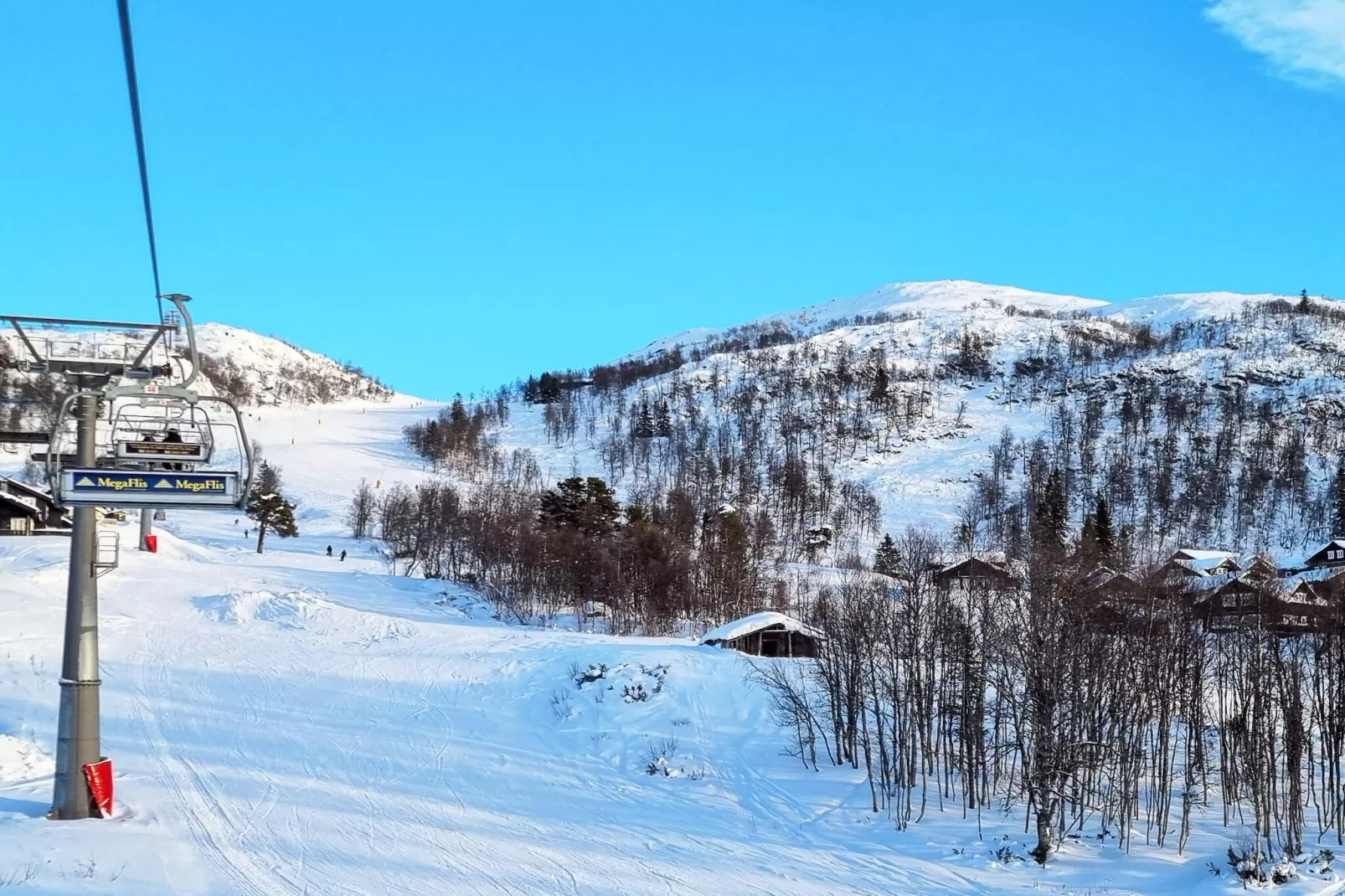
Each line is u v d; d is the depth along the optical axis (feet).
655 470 620.08
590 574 261.24
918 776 114.62
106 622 189.37
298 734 121.29
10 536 282.97
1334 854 93.35
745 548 278.26
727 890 77.92
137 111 35.88
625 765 116.88
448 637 192.85
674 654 154.40
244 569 278.67
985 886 82.38
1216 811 110.52
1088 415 642.22
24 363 72.02
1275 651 118.83
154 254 55.31
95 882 66.08
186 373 77.30
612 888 76.28
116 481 70.69
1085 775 101.60
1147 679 115.75
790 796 107.34
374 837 84.64
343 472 577.02
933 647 120.06
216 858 75.25
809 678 142.31
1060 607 119.96
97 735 81.15
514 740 125.29
